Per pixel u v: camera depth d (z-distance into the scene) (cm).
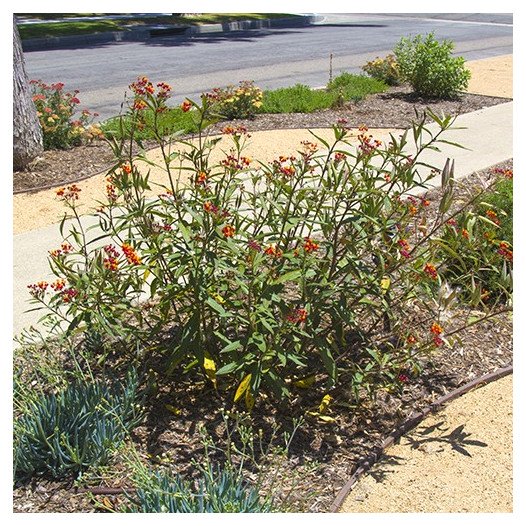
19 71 840
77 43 2022
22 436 386
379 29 2497
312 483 378
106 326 409
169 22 2386
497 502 369
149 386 427
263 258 402
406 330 464
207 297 408
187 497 345
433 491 376
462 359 489
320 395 440
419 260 438
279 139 984
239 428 386
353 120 1097
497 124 1080
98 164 880
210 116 434
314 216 427
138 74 1495
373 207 427
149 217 466
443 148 948
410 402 444
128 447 386
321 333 443
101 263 418
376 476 386
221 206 422
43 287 438
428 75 1239
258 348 415
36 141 859
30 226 711
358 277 420
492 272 541
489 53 1948
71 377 452
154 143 941
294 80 1470
